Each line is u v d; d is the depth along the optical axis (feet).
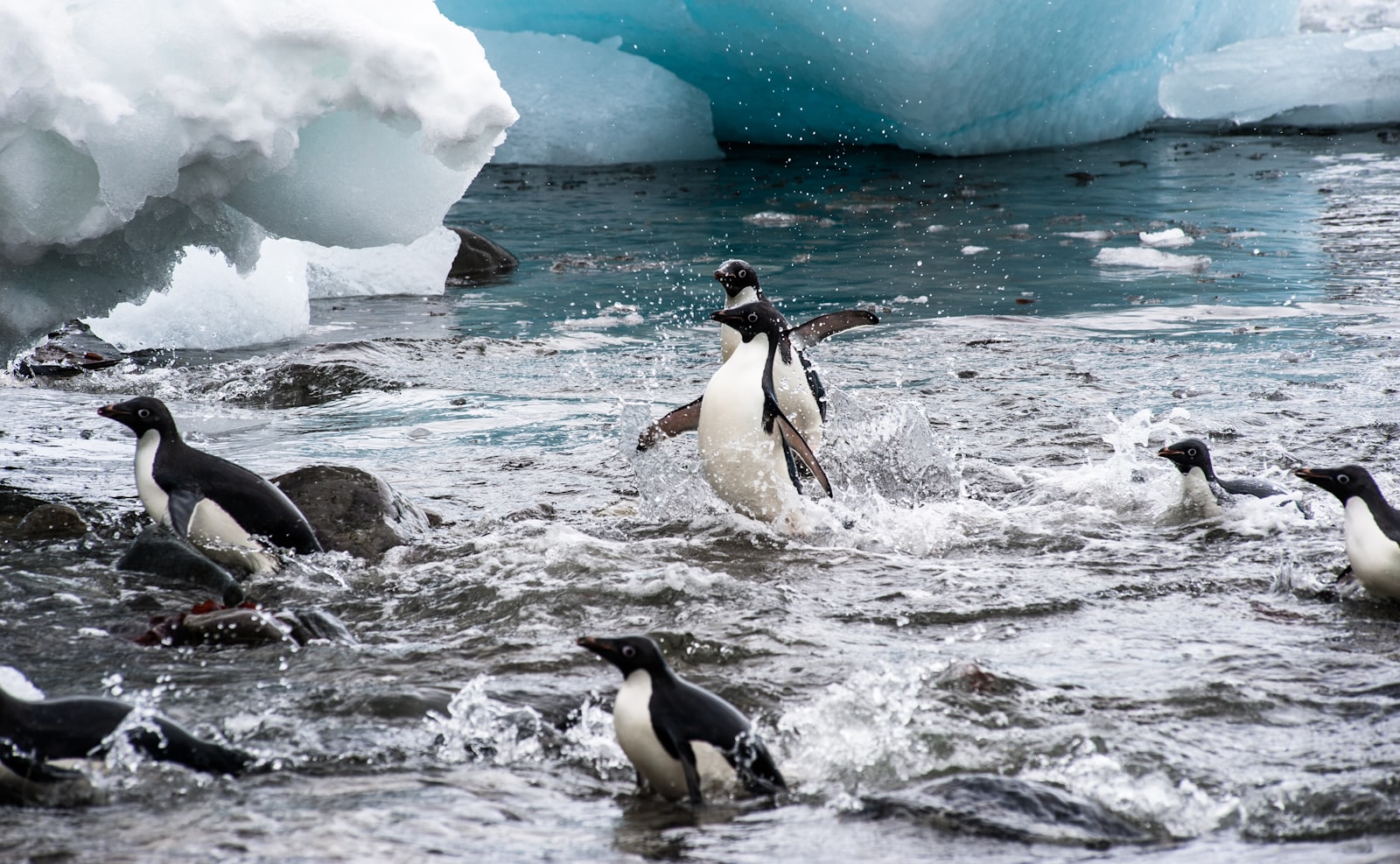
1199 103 140.87
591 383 52.13
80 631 24.31
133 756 17.40
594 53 139.95
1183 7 134.72
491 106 32.96
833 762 18.66
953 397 47.91
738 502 32.96
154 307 61.26
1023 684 21.36
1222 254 79.00
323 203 35.27
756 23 128.77
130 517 32.76
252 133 32.30
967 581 27.84
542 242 91.40
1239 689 21.16
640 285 76.07
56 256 35.45
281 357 56.29
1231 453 38.75
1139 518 33.22
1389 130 134.31
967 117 129.18
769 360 32.53
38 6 31.07
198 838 15.33
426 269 76.95
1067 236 87.51
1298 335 57.41
